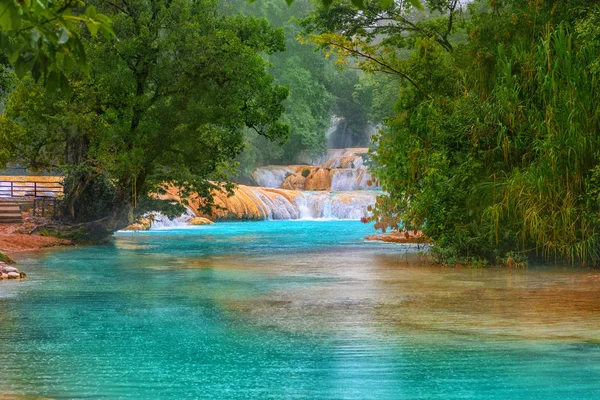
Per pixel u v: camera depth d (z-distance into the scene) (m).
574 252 18.36
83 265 20.02
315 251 25.42
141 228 39.56
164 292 14.19
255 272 18.09
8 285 15.33
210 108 27.11
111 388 6.81
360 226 43.88
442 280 16.19
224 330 9.92
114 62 26.55
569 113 18.00
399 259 21.88
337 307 12.11
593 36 18.22
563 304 12.30
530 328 9.97
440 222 20.05
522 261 19.14
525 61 19.61
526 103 19.41
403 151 22.25
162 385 6.95
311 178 72.75
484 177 19.56
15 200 31.81
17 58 3.41
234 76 27.58
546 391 6.66
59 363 7.90
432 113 21.17
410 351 8.47
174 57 27.47
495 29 21.06
